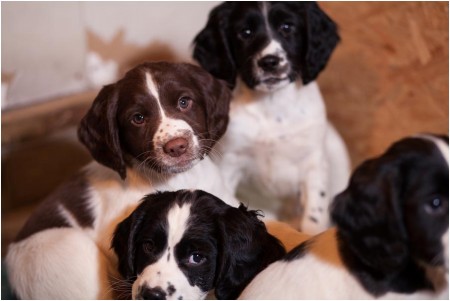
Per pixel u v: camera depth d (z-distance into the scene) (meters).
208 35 1.00
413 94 1.11
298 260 0.71
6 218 1.22
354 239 0.65
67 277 0.86
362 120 1.17
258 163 1.03
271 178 1.04
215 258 0.76
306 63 0.98
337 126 1.20
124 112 0.85
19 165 1.25
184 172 0.86
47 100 1.29
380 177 0.64
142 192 0.88
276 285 0.71
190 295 0.75
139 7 1.36
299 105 1.01
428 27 1.08
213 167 0.93
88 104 1.27
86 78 1.35
